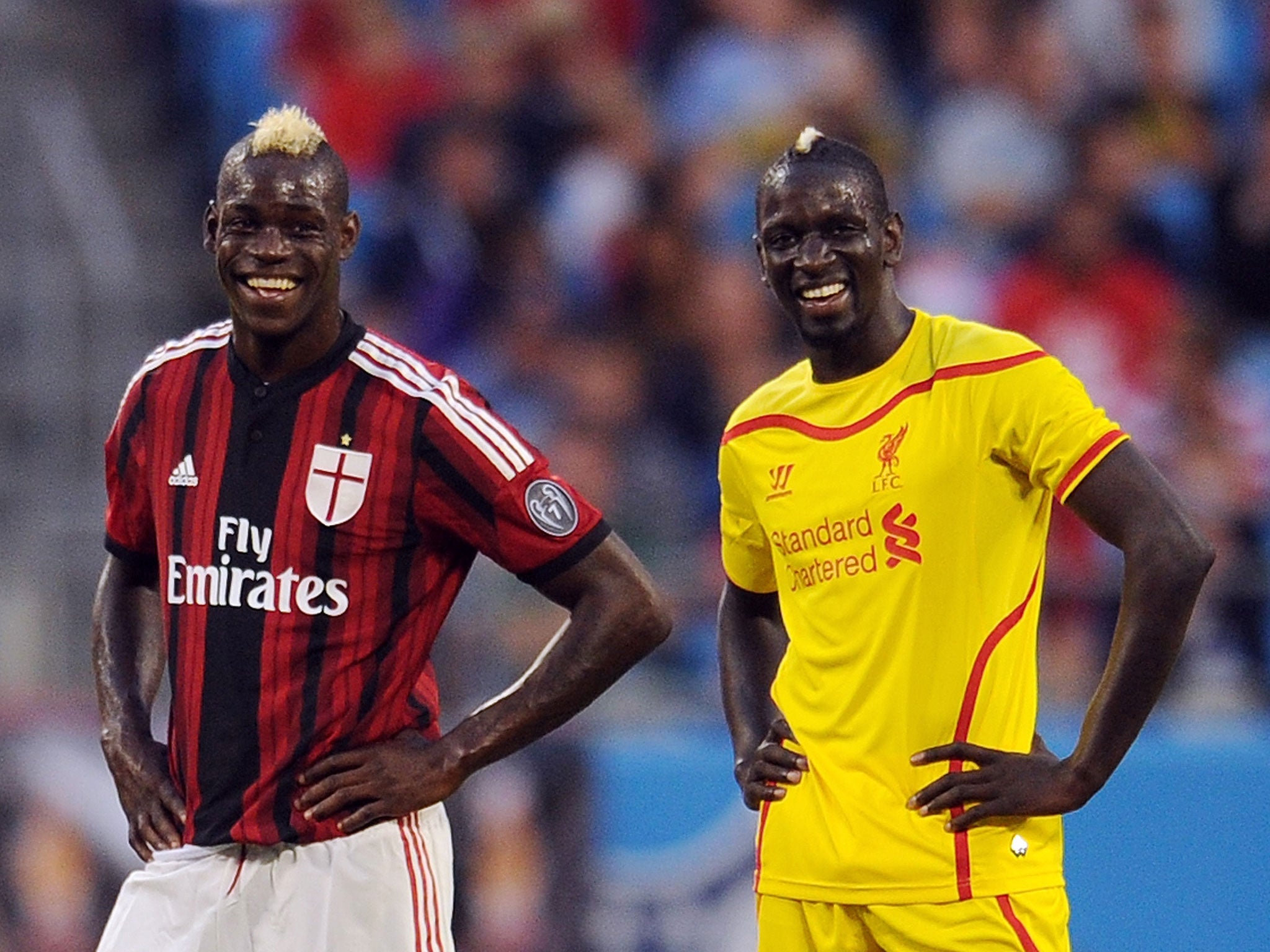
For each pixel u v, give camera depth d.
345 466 13.14
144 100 40.53
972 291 34.31
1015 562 13.61
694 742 24.19
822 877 13.88
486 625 25.34
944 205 35.69
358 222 13.48
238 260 12.88
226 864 13.31
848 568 13.87
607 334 34.31
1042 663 26.52
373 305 35.31
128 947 13.53
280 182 12.87
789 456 14.26
